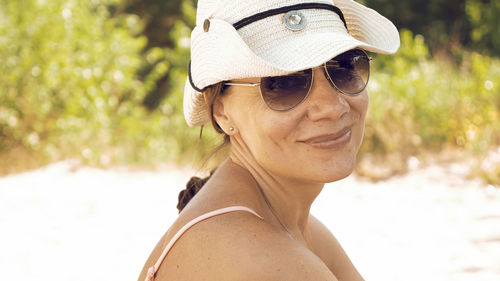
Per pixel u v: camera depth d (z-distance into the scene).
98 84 9.06
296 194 1.68
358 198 6.21
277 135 1.53
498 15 10.96
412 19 13.03
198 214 1.47
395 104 8.05
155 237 5.22
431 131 8.05
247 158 1.65
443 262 4.43
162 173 7.73
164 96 11.38
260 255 1.33
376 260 4.55
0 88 8.69
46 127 8.82
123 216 5.86
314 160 1.54
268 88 1.51
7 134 8.67
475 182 6.46
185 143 8.43
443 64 9.31
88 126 8.70
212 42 1.55
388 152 7.59
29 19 9.02
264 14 1.52
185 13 9.66
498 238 4.82
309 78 1.50
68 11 9.16
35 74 8.80
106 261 4.70
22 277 4.43
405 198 6.12
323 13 1.57
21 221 5.80
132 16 10.93
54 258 4.80
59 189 7.00
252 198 1.54
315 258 1.37
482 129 7.79
